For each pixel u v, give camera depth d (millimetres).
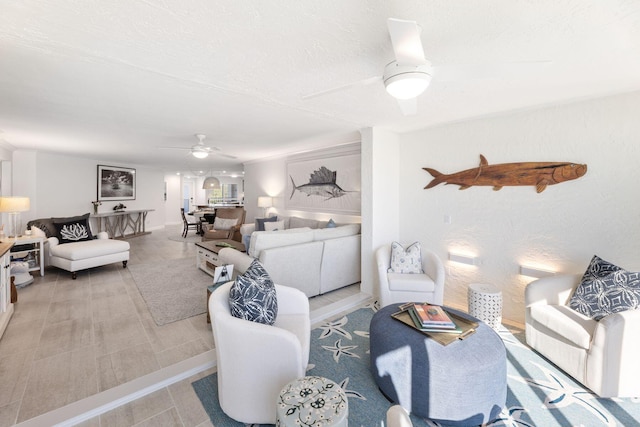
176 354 2348
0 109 2873
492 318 2756
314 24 1420
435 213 3598
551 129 2719
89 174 7039
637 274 2072
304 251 3451
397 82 1487
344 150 4914
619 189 2400
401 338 1861
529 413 1761
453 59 1787
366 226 3703
